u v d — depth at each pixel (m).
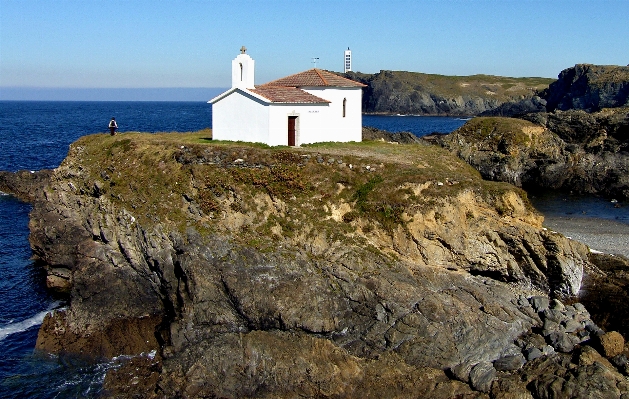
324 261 29.19
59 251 37.09
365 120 197.62
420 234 30.41
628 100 134.75
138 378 27.84
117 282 33.56
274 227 31.39
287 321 27.16
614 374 24.20
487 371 24.92
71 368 29.27
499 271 31.75
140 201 33.94
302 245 30.45
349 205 31.91
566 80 160.25
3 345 31.09
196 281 28.98
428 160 39.97
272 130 39.31
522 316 28.73
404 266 29.19
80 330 32.34
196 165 34.12
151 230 31.91
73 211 38.69
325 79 44.59
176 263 30.78
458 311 27.14
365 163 34.00
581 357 25.41
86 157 40.06
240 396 25.80
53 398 26.86
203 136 45.59
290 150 36.19
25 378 28.38
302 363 25.94
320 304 27.61
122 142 39.59
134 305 33.34
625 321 29.27
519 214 32.06
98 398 26.64
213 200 32.56
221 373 26.19
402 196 31.34
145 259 32.47
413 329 26.47
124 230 33.38
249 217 31.84
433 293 28.16
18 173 67.19
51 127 149.75
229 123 41.84
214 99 42.06
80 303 33.34
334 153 36.97
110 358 30.20
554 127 77.31
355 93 45.88
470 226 31.11
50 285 37.84
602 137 72.56
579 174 70.12
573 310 29.70
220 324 28.52
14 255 44.19
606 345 26.28
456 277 30.36
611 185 67.50
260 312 27.84
